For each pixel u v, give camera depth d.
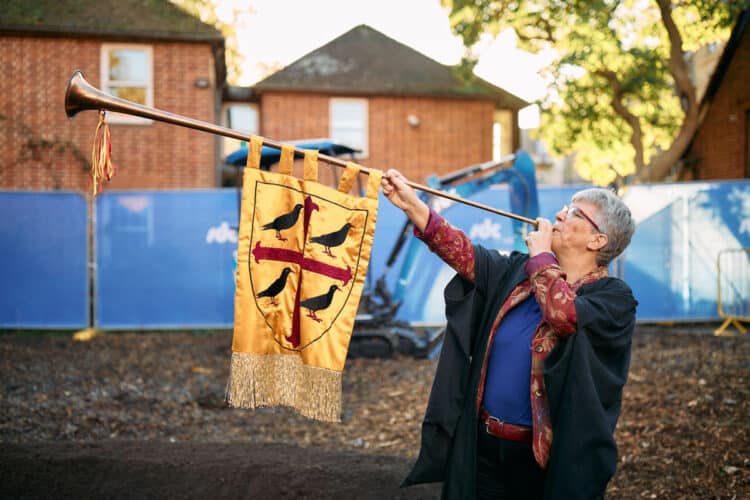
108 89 13.75
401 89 16.14
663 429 4.73
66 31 13.31
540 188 10.55
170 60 13.85
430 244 2.32
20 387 6.49
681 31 12.66
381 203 10.54
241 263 2.23
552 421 2.02
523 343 2.18
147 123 13.77
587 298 2.07
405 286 8.87
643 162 14.70
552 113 15.69
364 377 7.38
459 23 13.16
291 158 2.32
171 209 10.62
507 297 2.24
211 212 10.65
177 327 10.63
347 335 2.28
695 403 5.24
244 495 3.30
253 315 2.22
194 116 13.91
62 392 6.40
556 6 12.21
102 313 10.61
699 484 3.75
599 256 2.23
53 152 13.51
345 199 2.34
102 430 5.31
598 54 12.21
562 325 1.98
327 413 2.21
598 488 1.91
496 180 8.16
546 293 2.03
